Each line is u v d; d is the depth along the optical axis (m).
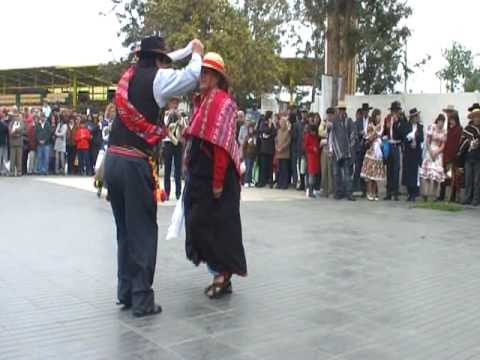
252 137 16.62
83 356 4.09
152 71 4.92
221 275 5.61
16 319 4.84
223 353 4.18
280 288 5.93
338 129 13.30
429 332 4.71
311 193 13.91
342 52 16.80
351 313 5.16
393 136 13.38
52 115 20.30
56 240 8.05
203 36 27.61
